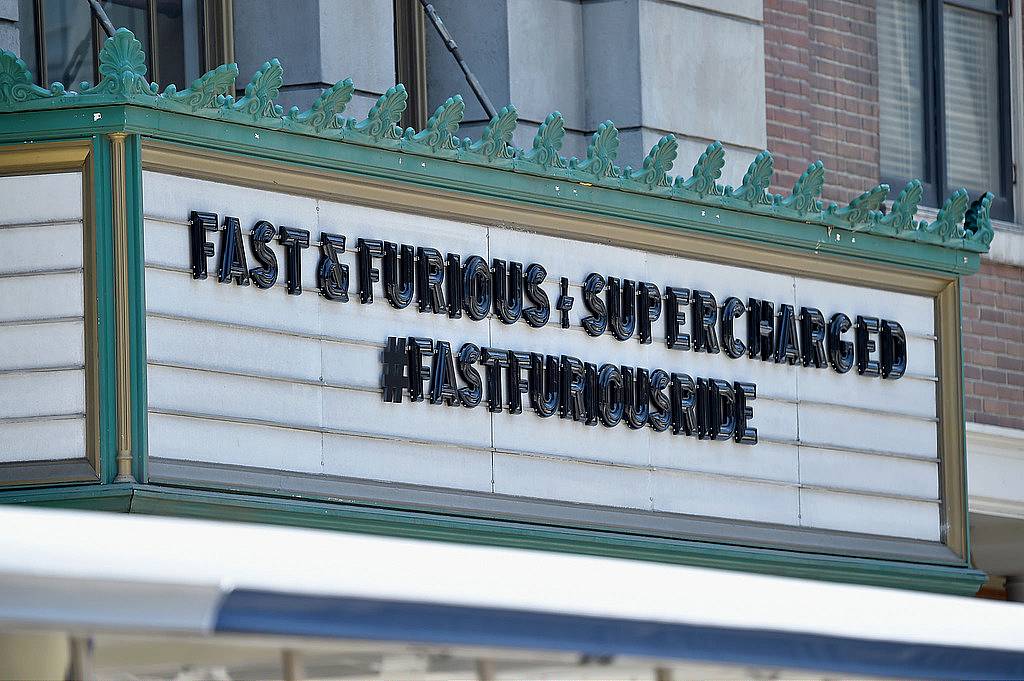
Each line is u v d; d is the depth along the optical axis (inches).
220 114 399.9
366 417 427.8
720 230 501.0
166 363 392.5
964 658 282.7
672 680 261.1
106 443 383.9
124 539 214.8
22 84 389.1
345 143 422.9
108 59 390.3
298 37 533.0
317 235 421.1
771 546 506.9
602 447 475.5
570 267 471.2
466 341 449.1
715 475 499.2
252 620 218.5
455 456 445.1
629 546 473.4
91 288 386.3
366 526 423.2
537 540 455.8
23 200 390.6
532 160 458.3
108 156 388.5
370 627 227.0
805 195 516.1
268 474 408.2
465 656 243.4
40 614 210.5
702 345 496.7
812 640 263.6
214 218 401.1
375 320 431.5
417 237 440.1
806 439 520.7
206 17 523.5
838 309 530.3
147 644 239.0
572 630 242.1
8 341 389.1
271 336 411.2
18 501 383.9
